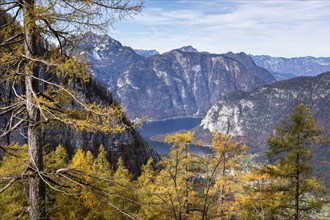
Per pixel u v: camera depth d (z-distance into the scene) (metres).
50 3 6.37
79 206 11.98
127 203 15.57
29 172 7.07
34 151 7.06
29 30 6.89
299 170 16.97
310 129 16.80
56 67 6.71
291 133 17.17
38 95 6.96
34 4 6.62
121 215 14.86
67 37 7.15
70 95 6.68
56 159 16.59
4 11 6.62
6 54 6.70
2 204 16.12
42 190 7.17
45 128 7.23
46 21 6.74
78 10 6.68
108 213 13.87
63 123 7.05
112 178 7.60
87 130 6.72
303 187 17.00
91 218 12.20
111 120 6.70
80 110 7.05
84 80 6.91
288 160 17.08
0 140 6.81
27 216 10.92
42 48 7.34
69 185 7.10
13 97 7.13
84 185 7.29
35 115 6.97
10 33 7.34
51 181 7.19
